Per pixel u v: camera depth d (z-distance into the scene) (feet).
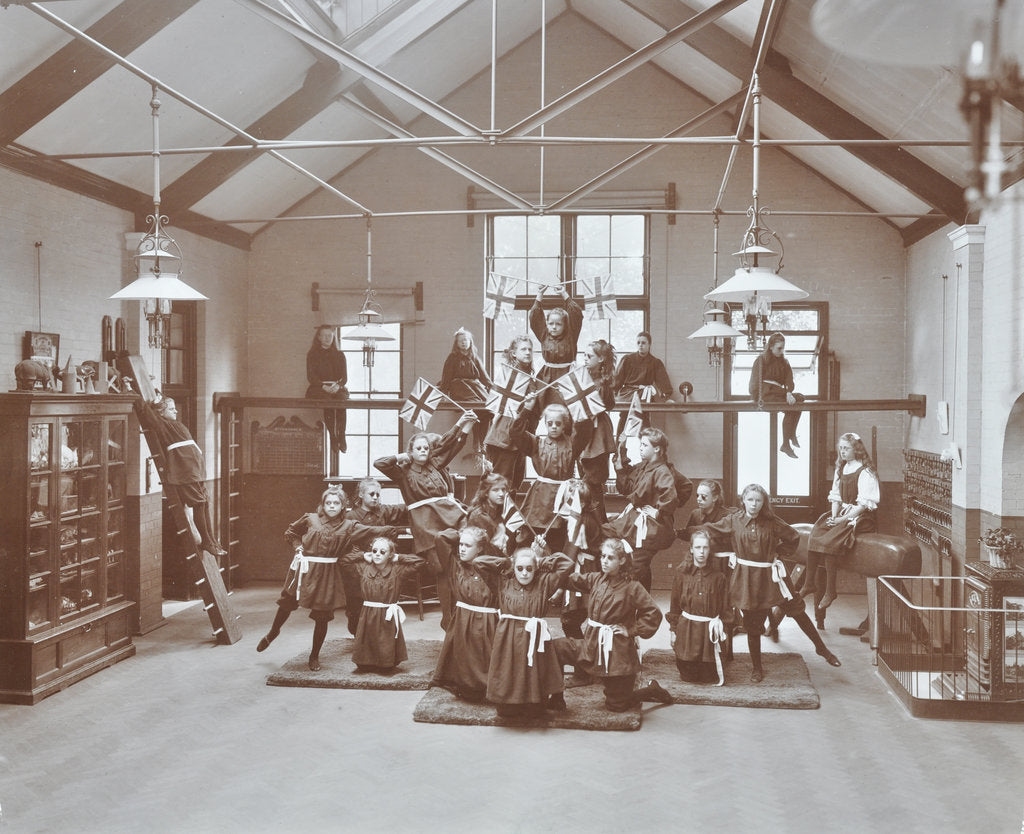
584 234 41.09
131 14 24.57
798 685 25.98
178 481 30.91
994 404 27.53
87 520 27.53
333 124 36.14
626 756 21.08
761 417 40.63
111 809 18.12
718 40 29.99
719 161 40.04
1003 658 23.65
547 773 20.06
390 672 26.96
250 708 24.35
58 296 28.63
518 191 40.88
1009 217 26.08
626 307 41.04
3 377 26.07
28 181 27.17
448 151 40.96
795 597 27.55
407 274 41.65
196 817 17.76
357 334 36.14
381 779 19.71
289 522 42.11
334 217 35.14
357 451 42.45
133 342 32.71
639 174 40.37
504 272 41.39
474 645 24.08
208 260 38.37
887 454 39.83
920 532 35.12
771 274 18.97
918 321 37.22
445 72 38.37
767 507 26.91
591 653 23.66
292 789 19.15
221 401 39.50
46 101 24.91
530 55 40.37
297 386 42.27
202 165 33.24
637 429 29.76
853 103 28.60
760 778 19.76
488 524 25.31
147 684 26.37
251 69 29.71
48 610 25.64
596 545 26.76
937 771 20.13
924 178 29.89
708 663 26.35
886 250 39.60
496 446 26.73
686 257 40.50
